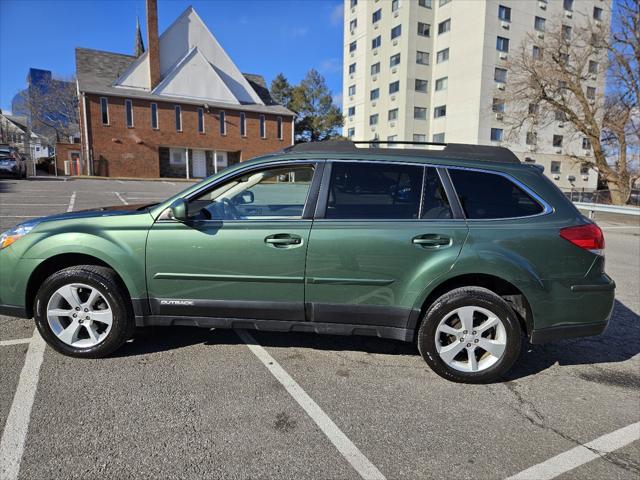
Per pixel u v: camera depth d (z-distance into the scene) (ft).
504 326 10.17
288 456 7.70
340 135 163.84
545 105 78.95
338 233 10.16
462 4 124.26
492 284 10.65
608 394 10.27
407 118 135.03
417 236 10.05
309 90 162.20
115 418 8.61
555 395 10.14
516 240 10.02
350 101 167.53
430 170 10.57
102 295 10.67
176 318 10.79
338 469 7.41
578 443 8.34
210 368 10.84
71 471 7.13
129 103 99.76
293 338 12.89
